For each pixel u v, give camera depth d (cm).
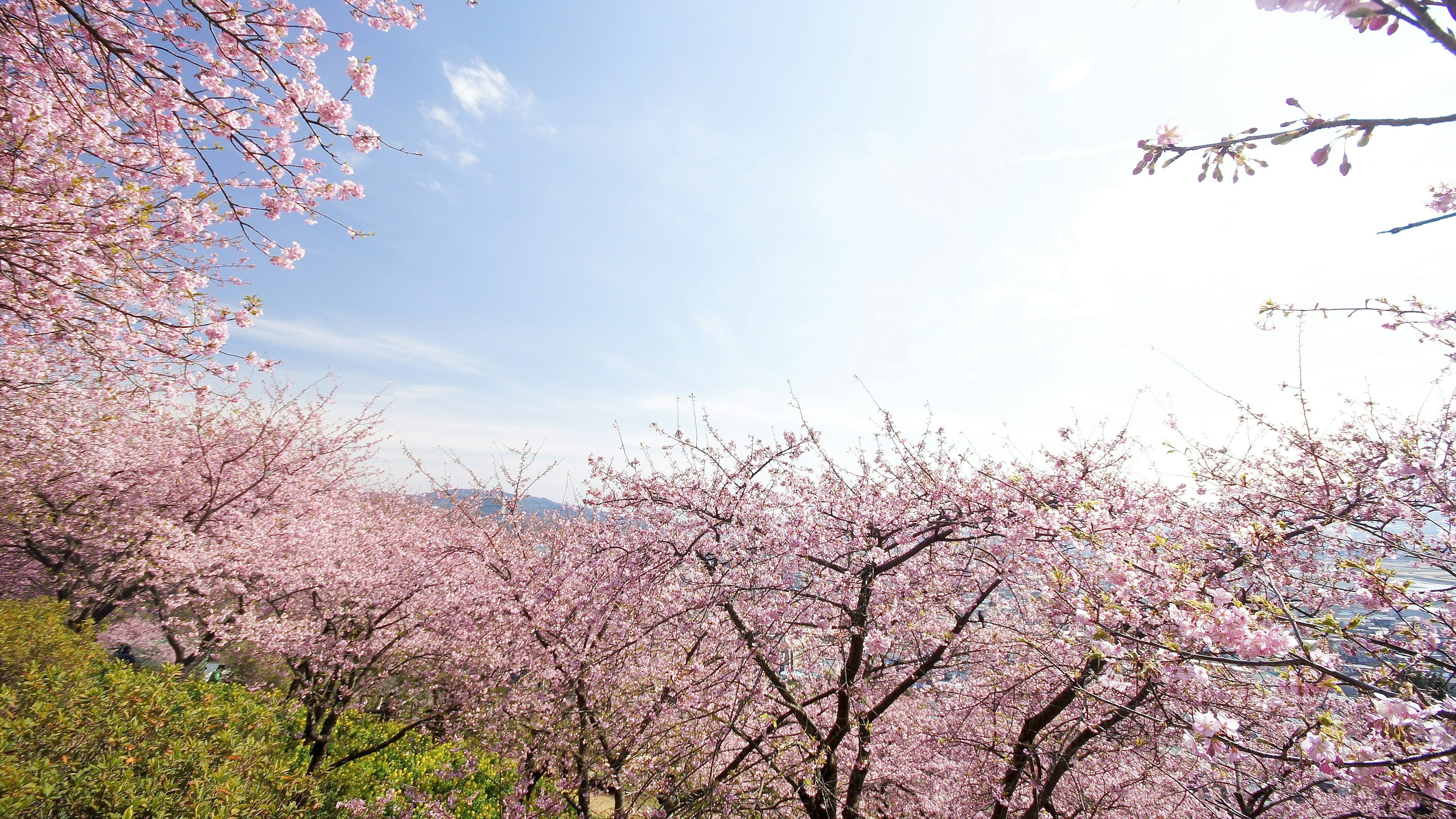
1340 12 148
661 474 814
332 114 555
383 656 1281
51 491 1146
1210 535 604
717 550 741
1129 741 590
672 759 669
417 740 1198
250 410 1462
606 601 743
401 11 546
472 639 1065
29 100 494
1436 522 517
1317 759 297
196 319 643
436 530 1374
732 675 655
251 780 539
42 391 892
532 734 896
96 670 739
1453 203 425
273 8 506
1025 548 569
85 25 435
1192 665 361
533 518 1388
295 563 1278
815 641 720
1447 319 442
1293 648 316
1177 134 251
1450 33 144
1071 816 722
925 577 707
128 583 1184
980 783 768
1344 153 207
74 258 543
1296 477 625
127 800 441
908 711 877
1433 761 304
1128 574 413
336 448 1550
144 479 1266
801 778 680
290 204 615
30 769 425
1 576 1256
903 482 774
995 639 709
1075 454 749
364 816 833
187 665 1240
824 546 695
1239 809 585
